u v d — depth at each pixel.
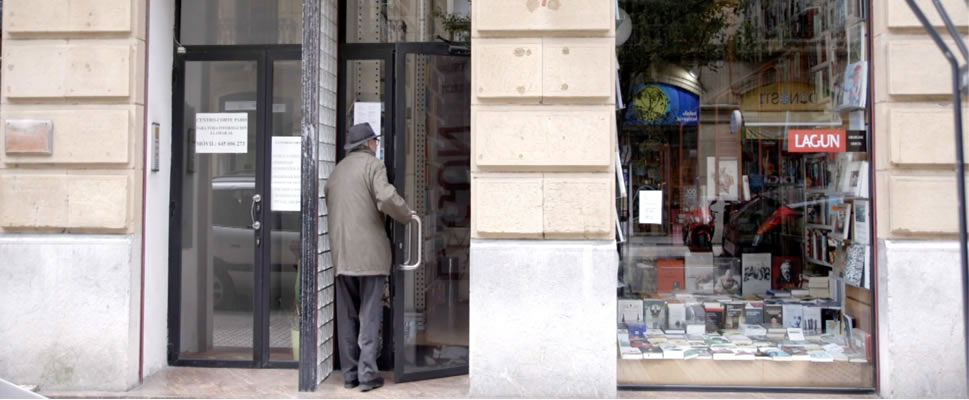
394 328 5.25
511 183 4.82
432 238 5.43
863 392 5.05
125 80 5.06
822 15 5.44
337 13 5.58
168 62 5.60
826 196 5.43
